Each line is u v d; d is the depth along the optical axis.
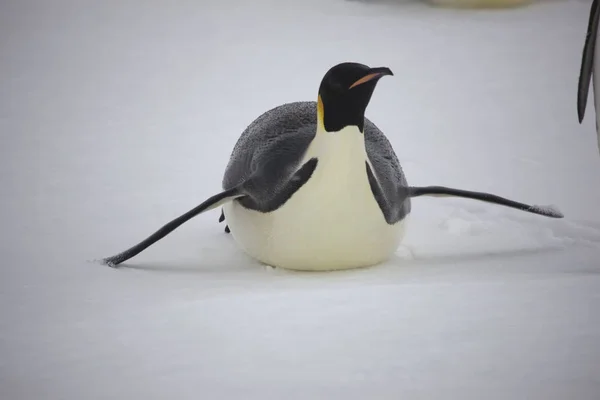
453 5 32.28
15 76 23.72
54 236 11.53
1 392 6.53
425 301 8.17
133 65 25.09
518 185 14.04
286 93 21.44
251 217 9.55
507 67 23.62
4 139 17.58
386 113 19.45
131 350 7.25
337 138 8.79
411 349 7.08
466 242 10.89
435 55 25.27
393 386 6.46
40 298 8.80
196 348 7.24
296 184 9.02
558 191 13.59
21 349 7.38
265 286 8.99
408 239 11.04
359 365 6.82
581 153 15.97
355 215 9.05
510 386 6.39
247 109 20.08
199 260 10.34
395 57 25.14
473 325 7.52
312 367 6.82
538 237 11.08
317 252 9.27
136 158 16.11
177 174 14.97
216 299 8.48
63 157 16.16
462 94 21.02
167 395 6.42
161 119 19.36
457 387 6.41
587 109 19.27
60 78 23.52
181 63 25.23
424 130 17.98
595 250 10.38
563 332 7.30
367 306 8.09
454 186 14.06
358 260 9.50
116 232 11.73
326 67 24.16
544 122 18.38
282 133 9.68
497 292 8.39
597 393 6.23
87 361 7.07
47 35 29.00
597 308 7.83
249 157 9.95
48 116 19.64
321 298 8.38
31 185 14.27
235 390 6.46
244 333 7.52
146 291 8.96
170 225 9.91
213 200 9.65
